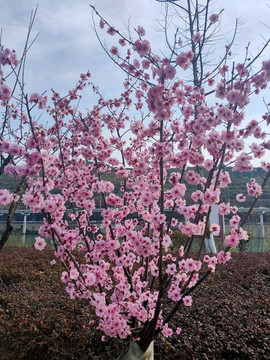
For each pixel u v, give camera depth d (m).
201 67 3.77
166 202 3.45
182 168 3.23
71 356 3.78
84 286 3.23
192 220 3.41
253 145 2.92
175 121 3.66
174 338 4.27
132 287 3.51
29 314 4.58
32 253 9.51
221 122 2.85
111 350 3.92
